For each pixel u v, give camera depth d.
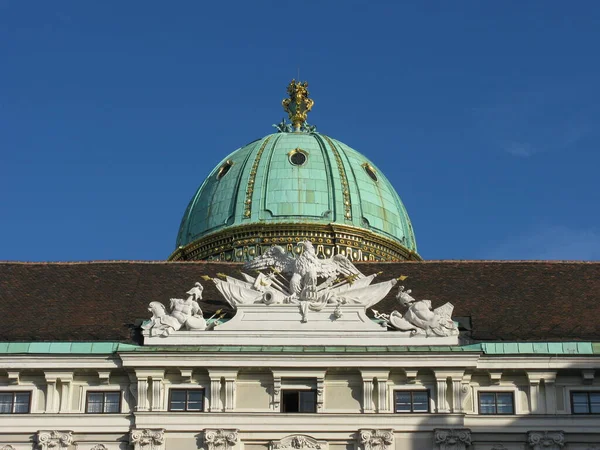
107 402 59.69
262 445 58.75
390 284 62.44
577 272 68.69
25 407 59.53
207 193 83.00
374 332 60.47
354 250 79.06
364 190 81.50
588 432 58.78
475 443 58.84
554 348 59.94
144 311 64.31
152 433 58.53
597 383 59.59
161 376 59.41
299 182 80.81
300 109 88.00
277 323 60.84
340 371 59.62
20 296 65.81
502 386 59.84
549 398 59.38
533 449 58.69
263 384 59.75
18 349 59.84
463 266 69.50
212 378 59.34
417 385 59.62
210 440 58.47
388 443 58.44
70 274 68.50
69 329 62.06
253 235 79.00
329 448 58.69
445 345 60.06
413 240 84.12
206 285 67.56
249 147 84.56
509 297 65.94
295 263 62.56
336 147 83.75
